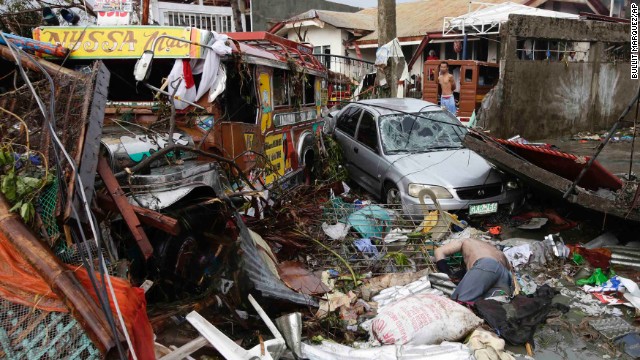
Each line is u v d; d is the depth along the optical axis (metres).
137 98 5.84
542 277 5.29
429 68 15.91
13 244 2.40
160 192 3.51
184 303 3.69
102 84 3.13
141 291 2.60
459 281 4.92
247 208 5.05
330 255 5.36
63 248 2.64
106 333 2.19
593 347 4.05
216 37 5.05
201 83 4.91
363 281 4.95
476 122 12.55
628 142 13.41
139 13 6.32
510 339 4.02
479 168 6.98
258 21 21.16
